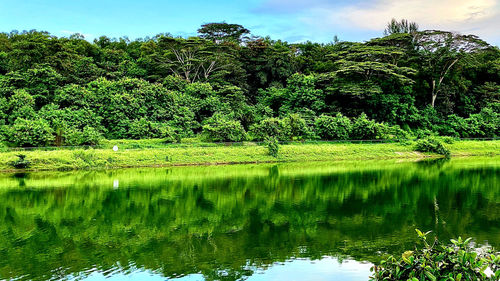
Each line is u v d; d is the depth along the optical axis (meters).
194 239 17.42
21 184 30.38
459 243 7.57
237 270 13.98
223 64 68.94
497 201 24.66
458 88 70.88
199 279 13.20
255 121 58.50
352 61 62.34
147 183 31.02
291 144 50.03
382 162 45.38
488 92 69.88
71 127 44.97
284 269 14.01
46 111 46.62
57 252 15.91
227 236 17.86
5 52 65.06
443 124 64.56
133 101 51.44
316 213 21.92
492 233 18.00
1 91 48.72
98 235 18.06
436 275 7.31
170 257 15.26
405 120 63.84
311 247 16.31
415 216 21.16
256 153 45.62
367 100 61.44
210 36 77.25
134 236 17.88
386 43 65.56
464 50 63.78
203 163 42.56
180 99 55.41
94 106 50.94
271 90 68.12
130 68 66.06
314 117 57.47
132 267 14.26
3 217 21.20
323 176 34.75
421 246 16.34
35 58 56.78
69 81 57.97
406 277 7.72
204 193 27.34
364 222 19.98
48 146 42.44
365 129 53.19
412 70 62.03
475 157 51.25
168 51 67.38
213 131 48.59
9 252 15.91
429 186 29.94
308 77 62.81
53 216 21.36
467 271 7.26
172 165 41.44
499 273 7.07
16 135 40.56
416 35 65.44
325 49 82.75
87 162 38.81
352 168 40.03
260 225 19.62
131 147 44.09
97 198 25.64
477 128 61.16
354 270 13.92
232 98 60.12
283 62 71.88
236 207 23.39
